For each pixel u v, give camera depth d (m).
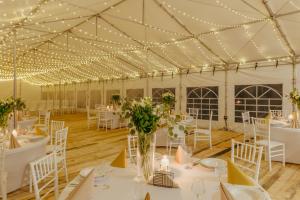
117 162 2.33
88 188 1.57
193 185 1.63
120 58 9.87
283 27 5.54
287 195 3.51
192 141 7.12
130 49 8.50
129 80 12.72
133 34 7.08
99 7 5.56
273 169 4.66
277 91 7.81
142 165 1.97
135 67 10.80
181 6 5.29
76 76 14.73
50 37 7.48
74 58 10.20
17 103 5.07
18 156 3.54
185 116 6.68
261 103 8.16
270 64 7.93
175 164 2.43
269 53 7.25
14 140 3.42
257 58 7.85
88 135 8.27
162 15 5.78
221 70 9.09
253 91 8.35
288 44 6.43
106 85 14.23
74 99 16.86
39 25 5.96
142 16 5.75
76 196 1.50
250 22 5.54
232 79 8.84
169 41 7.27
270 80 7.94
